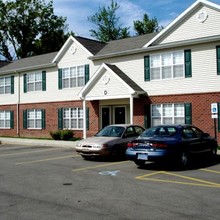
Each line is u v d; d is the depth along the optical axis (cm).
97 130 2534
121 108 2464
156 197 837
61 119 2789
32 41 5425
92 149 1514
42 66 2912
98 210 730
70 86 2736
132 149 1290
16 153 1892
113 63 2455
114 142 1538
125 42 2595
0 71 3306
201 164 1394
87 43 2686
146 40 2405
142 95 2269
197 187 950
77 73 2686
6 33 5375
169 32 2145
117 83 2238
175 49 2127
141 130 1705
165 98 2164
